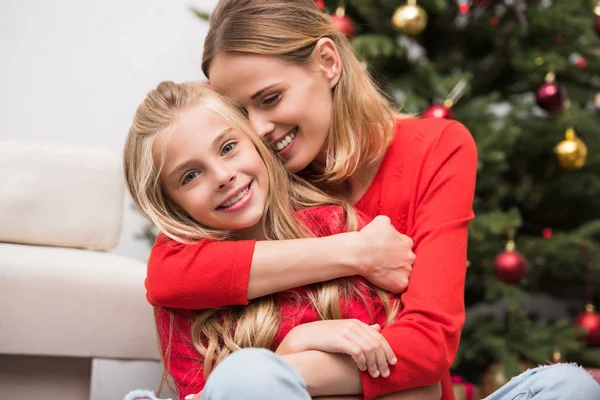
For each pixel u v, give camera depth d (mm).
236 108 1138
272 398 833
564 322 2037
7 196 1395
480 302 2275
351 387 971
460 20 2178
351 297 1082
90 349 1348
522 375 983
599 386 955
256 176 1094
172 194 1096
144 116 1110
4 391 1400
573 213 2354
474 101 1979
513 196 2271
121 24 2312
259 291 1041
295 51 1152
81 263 1353
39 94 2248
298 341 980
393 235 1086
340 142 1194
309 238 1075
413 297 1054
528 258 2072
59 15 2268
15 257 1317
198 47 2375
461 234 1124
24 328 1311
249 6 1170
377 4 2021
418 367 987
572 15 2141
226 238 1116
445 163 1179
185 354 1083
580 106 2227
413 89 2016
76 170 1447
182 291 1040
